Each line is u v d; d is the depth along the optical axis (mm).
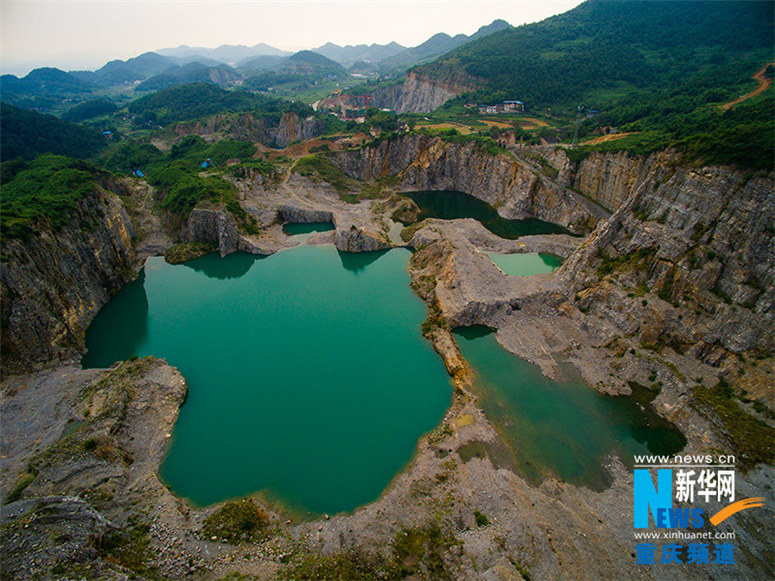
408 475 50250
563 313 79000
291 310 88062
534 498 46219
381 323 82750
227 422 59594
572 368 67438
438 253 100062
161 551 40438
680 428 55719
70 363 68438
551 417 58594
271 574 38500
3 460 49094
